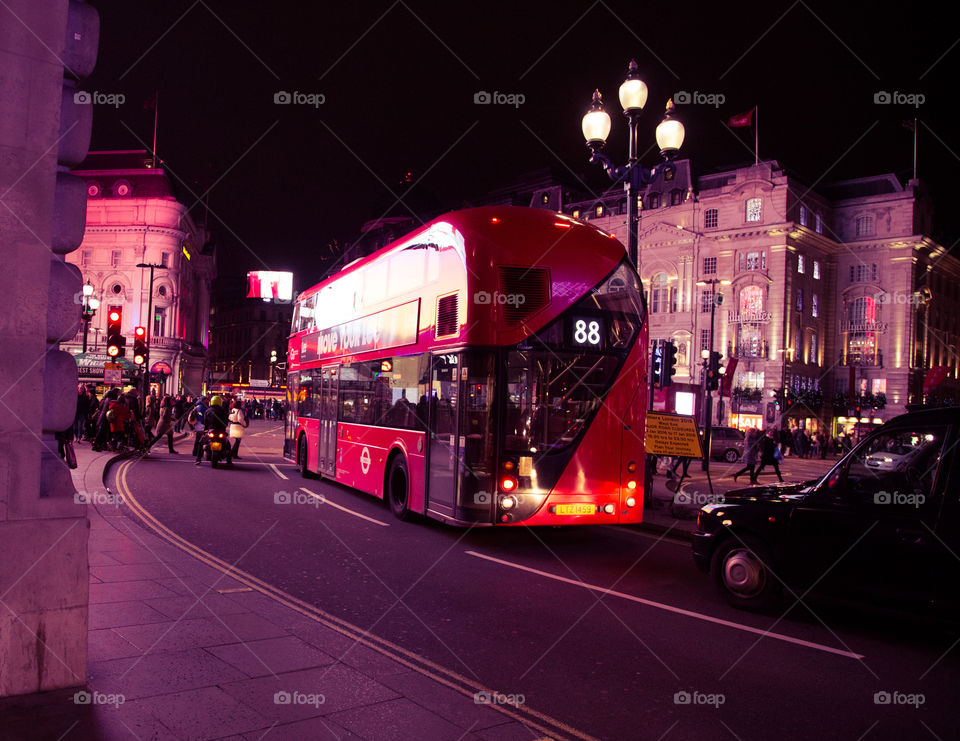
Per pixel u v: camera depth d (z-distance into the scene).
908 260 58.38
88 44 4.48
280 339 123.19
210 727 3.65
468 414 8.91
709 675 4.99
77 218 4.41
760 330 56.03
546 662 5.14
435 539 9.79
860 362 59.78
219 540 9.09
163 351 68.38
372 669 4.62
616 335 9.41
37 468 4.08
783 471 29.34
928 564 5.64
